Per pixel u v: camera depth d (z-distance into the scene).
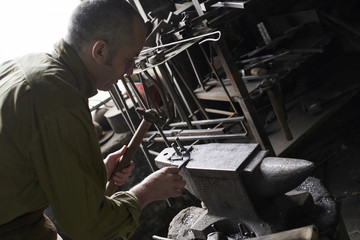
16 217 1.35
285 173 1.44
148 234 3.60
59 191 1.18
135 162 3.60
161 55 2.44
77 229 1.24
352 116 3.68
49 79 1.19
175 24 2.68
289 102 3.93
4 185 1.23
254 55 3.94
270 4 4.49
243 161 1.52
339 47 4.17
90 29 1.26
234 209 1.65
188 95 3.40
